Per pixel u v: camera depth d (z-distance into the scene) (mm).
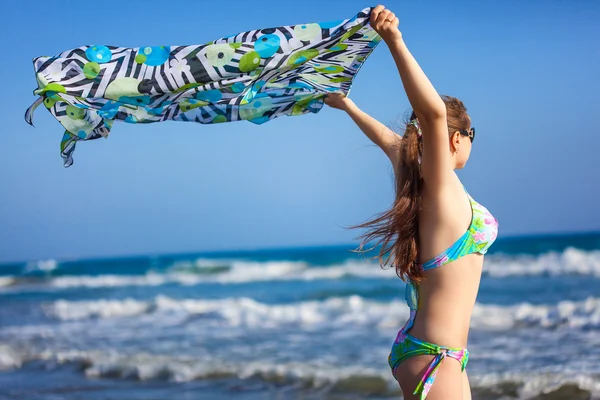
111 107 3080
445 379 2676
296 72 3373
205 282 27516
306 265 28344
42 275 34875
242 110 3623
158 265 37062
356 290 21141
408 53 2553
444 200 2723
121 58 2932
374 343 10180
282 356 9367
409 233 2803
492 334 10453
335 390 7266
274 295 21844
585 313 11766
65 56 2912
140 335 12422
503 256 24531
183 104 3295
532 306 12906
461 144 2984
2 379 8664
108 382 8203
